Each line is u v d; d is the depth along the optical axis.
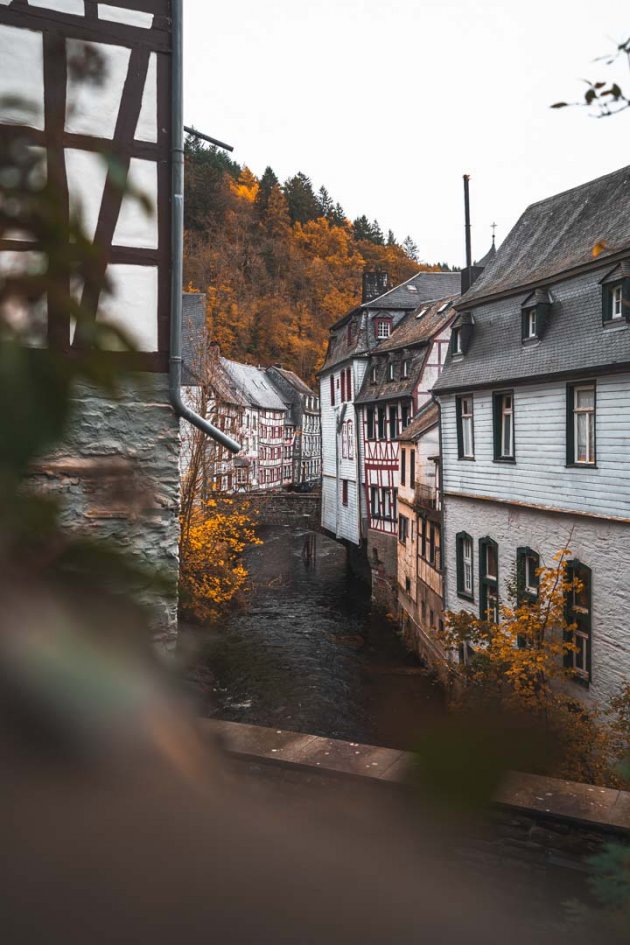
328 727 17.94
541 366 15.55
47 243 0.55
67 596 0.50
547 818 4.54
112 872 0.52
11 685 0.48
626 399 13.09
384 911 0.57
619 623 13.30
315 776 4.77
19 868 0.50
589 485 14.16
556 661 14.88
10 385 0.48
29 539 0.49
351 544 37.84
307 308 87.50
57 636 0.49
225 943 0.54
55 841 0.50
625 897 1.25
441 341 30.22
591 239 16.69
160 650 0.56
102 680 0.51
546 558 15.62
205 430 6.06
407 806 0.58
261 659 22.80
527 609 14.06
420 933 0.58
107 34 5.78
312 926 0.57
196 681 0.60
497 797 0.55
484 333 18.92
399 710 0.59
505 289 17.94
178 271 6.06
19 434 0.47
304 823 0.60
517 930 0.64
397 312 37.56
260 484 65.56
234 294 82.75
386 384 33.25
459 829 0.59
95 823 0.51
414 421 28.06
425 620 23.33
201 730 0.59
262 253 87.38
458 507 19.84
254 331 84.12
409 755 0.57
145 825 0.53
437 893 0.59
